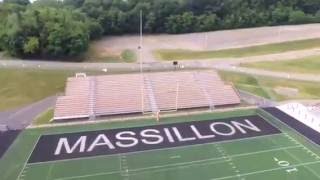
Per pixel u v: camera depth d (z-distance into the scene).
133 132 45.59
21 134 45.00
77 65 68.00
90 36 87.38
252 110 52.56
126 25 95.06
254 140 42.97
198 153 39.97
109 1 98.62
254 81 63.28
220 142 42.59
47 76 62.41
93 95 54.62
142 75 59.56
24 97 56.22
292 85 61.97
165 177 35.22
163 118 50.16
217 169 36.59
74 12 86.25
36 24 70.88
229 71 67.19
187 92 56.69
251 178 34.88
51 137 44.22
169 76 59.97
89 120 49.75
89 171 36.50
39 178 35.22
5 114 50.91
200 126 47.19
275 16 103.56
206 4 106.25
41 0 100.19
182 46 84.31
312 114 50.59
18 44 69.38
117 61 71.75
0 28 74.12
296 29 98.94
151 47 83.25
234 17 100.88
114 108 52.59
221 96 56.38
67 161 38.47
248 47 83.50
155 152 40.34
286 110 52.22
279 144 41.84
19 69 64.50
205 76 60.88
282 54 78.38
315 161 37.94
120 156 39.53
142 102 54.06
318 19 105.88
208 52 79.50
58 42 69.25
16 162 38.22
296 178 34.81
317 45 85.31
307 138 43.25
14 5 85.38
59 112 50.97
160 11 96.69
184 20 96.19
